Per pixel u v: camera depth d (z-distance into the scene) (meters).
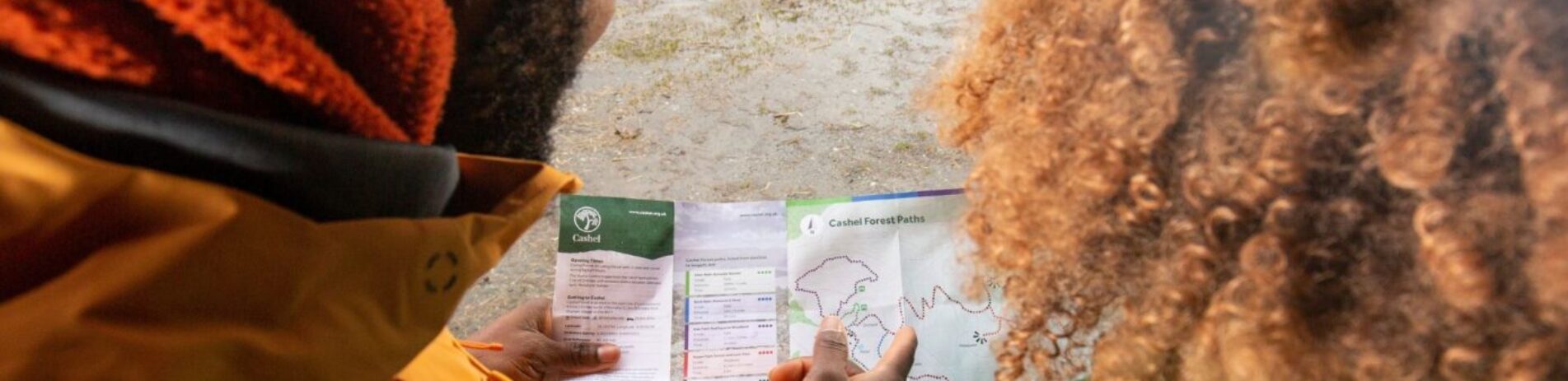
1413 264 0.48
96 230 0.35
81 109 0.33
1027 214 0.67
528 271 1.30
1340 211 0.49
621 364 1.06
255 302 0.37
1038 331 0.79
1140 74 0.54
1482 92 0.44
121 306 0.35
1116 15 0.58
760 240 1.14
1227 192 0.53
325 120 0.38
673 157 1.47
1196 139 0.55
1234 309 0.53
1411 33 0.44
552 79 0.53
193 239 0.35
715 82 1.58
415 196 0.42
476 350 1.00
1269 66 0.50
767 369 1.08
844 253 1.13
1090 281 0.68
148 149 0.34
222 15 0.33
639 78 1.59
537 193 0.50
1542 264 0.42
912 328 1.08
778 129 1.51
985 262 0.82
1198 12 0.53
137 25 0.33
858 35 1.67
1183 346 0.63
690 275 1.12
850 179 1.43
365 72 0.39
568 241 1.12
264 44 0.34
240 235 0.36
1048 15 0.66
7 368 0.34
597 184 1.43
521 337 1.03
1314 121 0.49
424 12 0.40
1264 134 0.51
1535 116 0.41
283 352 0.39
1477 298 0.44
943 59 1.61
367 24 0.38
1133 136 0.56
